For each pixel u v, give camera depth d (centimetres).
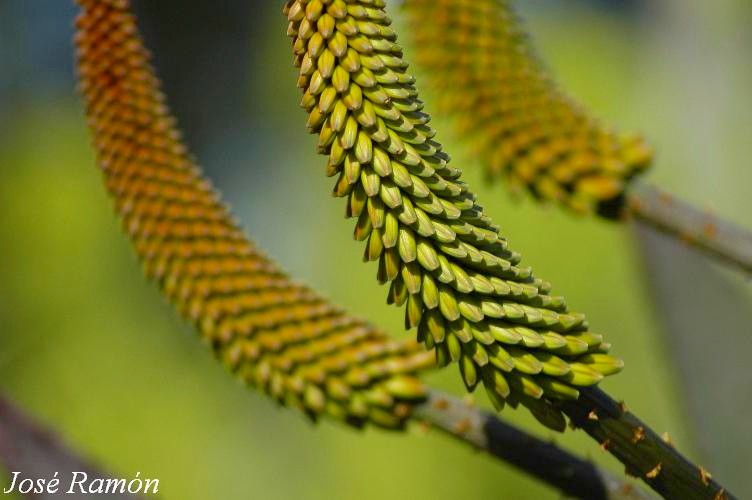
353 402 123
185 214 122
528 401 103
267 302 123
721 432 135
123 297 377
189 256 122
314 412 124
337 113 101
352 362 122
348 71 100
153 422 355
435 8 135
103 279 380
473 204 102
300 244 388
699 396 136
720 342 136
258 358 123
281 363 123
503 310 102
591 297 304
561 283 303
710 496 104
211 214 122
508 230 308
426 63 136
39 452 120
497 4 136
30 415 121
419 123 101
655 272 137
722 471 134
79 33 120
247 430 355
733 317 136
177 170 121
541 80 137
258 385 124
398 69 101
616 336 300
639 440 103
